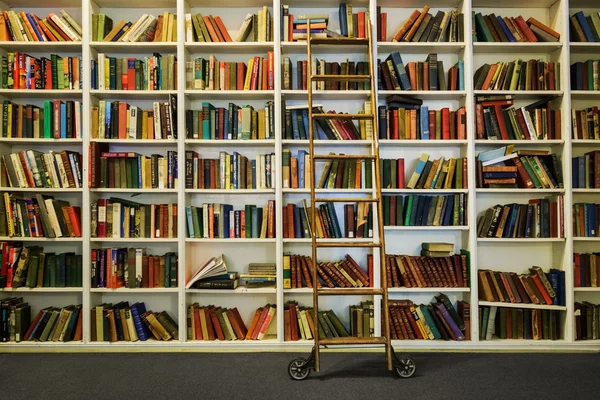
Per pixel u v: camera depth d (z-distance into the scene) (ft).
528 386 7.52
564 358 8.93
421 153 10.32
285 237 9.57
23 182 9.54
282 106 9.62
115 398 7.04
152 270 9.57
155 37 9.80
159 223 9.61
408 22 9.73
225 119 9.74
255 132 9.76
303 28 9.70
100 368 8.35
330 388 7.42
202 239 9.47
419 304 10.12
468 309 9.50
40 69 9.71
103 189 9.45
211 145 10.25
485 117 9.77
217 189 9.53
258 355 9.11
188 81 9.82
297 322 9.58
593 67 9.77
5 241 9.74
